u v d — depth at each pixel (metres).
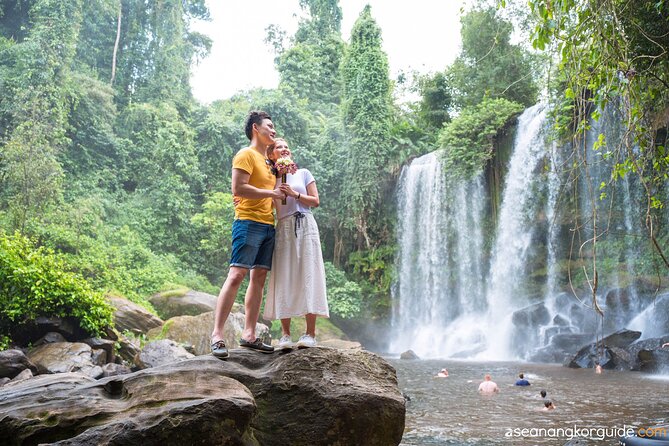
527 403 9.31
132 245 23.84
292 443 4.15
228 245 26.86
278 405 4.24
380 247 29.08
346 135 30.16
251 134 4.76
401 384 12.27
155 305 20.14
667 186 18.19
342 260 29.95
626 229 19.78
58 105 25.12
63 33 26.52
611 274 19.98
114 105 29.67
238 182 4.46
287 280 4.65
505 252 23.91
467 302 25.25
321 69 38.69
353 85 30.36
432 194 27.11
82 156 27.05
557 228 21.92
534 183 22.67
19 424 3.78
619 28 5.91
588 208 20.92
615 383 11.80
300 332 23.39
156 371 4.13
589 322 19.44
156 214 27.28
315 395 4.24
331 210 29.95
